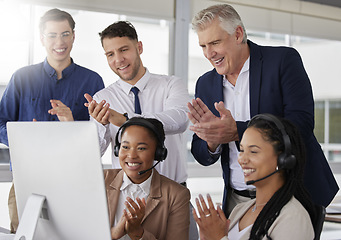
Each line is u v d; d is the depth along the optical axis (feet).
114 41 7.18
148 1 13.51
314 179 6.23
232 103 6.78
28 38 12.07
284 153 4.30
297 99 6.20
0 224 11.69
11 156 4.36
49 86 10.38
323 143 16.99
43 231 4.12
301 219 4.14
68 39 10.26
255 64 6.46
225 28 6.07
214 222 4.16
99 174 3.53
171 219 5.66
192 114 5.80
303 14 15.78
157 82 7.75
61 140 3.76
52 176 3.88
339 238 6.84
